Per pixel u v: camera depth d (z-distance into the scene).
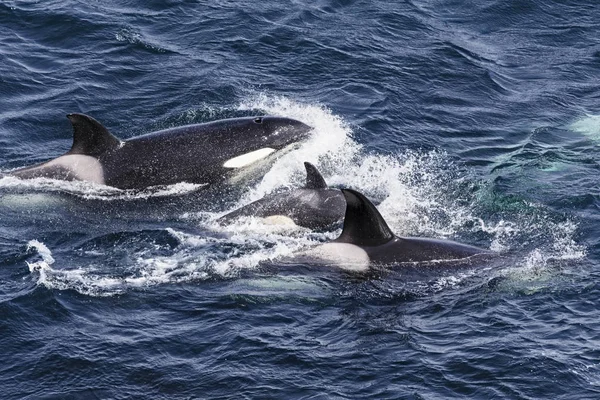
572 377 65.88
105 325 71.69
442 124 113.88
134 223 90.25
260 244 85.19
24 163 101.75
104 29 131.12
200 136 101.00
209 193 97.50
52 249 83.81
